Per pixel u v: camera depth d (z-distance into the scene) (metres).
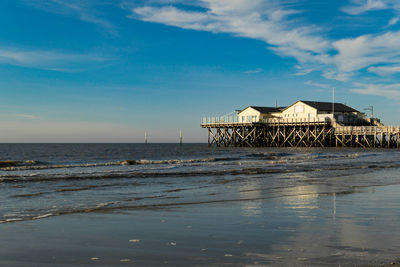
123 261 5.04
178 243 5.96
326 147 76.81
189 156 50.47
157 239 6.25
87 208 9.61
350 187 14.13
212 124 95.56
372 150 64.06
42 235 6.59
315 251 5.38
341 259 4.97
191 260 5.05
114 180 17.19
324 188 13.82
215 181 16.75
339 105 85.19
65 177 18.16
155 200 11.04
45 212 9.02
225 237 6.31
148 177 18.50
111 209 9.39
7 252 5.49
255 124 85.19
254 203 10.28
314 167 25.02
